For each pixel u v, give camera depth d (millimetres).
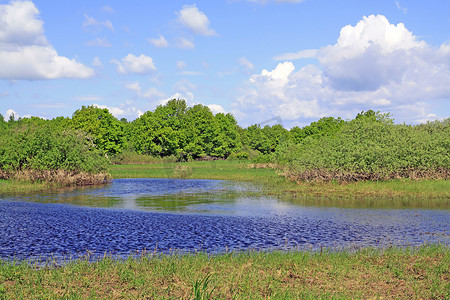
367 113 62500
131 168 58562
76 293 7164
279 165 42281
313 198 24625
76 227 14781
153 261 9727
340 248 11844
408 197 24047
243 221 16484
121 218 16984
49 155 35031
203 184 36000
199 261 9695
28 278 8203
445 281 8547
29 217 16938
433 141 33219
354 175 30797
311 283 8281
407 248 11312
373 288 8070
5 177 35281
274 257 10234
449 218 17219
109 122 77125
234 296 7117
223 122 93625
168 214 18312
